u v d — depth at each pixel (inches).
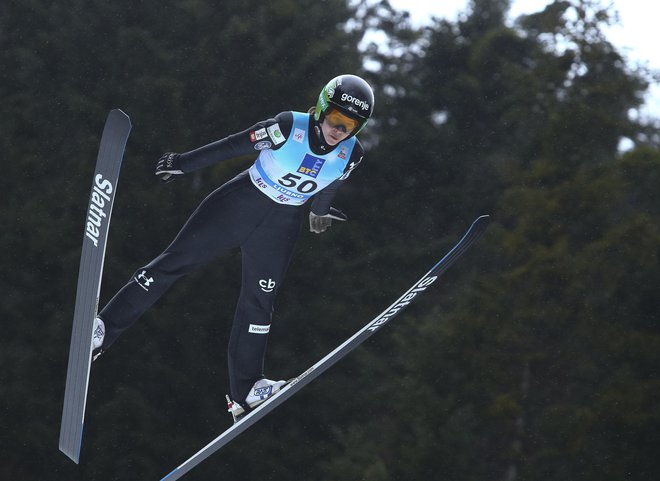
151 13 2269.9
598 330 1939.0
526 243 2014.0
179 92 2162.9
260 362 644.7
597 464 1843.0
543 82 2197.3
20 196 2160.4
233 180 617.0
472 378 1937.7
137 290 606.2
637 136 2139.5
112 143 530.6
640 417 1854.1
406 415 1918.1
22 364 2052.2
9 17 2263.8
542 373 1957.4
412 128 2292.1
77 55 2230.6
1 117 2186.3
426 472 1863.9
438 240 2207.2
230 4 2263.8
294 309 2122.3
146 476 1982.0
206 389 2064.5
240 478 2014.0
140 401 2006.6
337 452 2005.4
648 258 1968.5
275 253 620.4
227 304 2084.2
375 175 2283.5
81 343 546.0
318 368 610.5
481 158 2271.2
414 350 1974.7
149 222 2114.9
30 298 2123.5
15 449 2023.9
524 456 1856.5
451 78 2368.4
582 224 2022.6
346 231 2187.5
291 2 2266.2
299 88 2212.1
